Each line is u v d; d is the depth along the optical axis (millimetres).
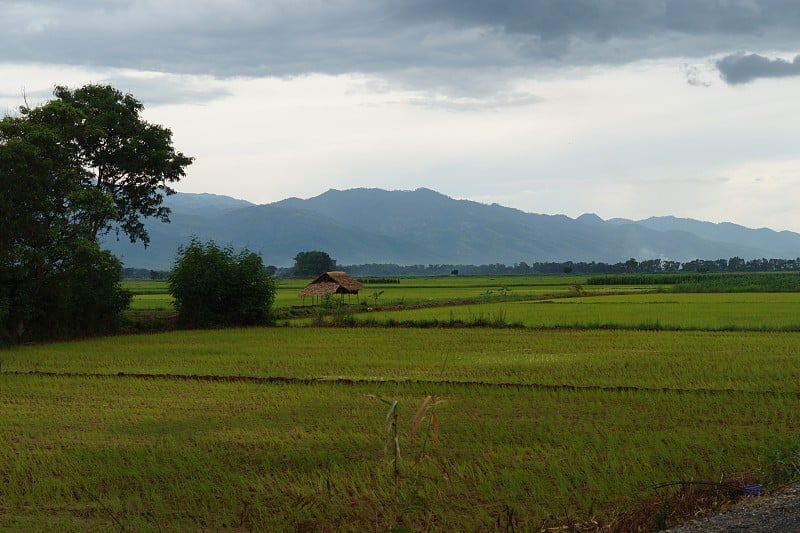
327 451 15016
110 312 45656
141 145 48500
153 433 16797
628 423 17266
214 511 11891
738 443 14969
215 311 49094
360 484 12766
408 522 11109
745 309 54750
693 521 10016
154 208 51219
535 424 17203
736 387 21953
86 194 39562
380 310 61500
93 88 47938
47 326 41625
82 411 19328
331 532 10922
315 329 45062
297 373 26156
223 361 29703
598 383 23031
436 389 22141
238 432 16719
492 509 11625
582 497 12023
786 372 24484
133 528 11211
